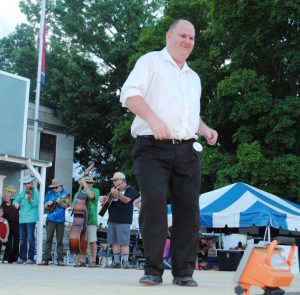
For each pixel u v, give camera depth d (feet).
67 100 91.81
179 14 76.38
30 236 32.40
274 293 6.70
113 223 29.94
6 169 49.03
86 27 100.73
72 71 93.20
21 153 55.21
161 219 10.82
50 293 7.77
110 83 97.76
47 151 89.92
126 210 29.76
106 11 98.37
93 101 95.30
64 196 31.53
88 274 16.66
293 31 62.90
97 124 95.25
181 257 11.13
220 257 39.50
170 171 11.21
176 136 11.05
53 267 25.66
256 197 40.57
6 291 8.04
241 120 64.80
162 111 11.04
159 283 10.84
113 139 80.84
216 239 51.31
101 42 100.58
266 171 59.00
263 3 61.62
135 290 8.80
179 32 11.39
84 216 30.66
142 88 10.95
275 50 63.87
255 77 63.05
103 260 44.80
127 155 79.92
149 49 78.02
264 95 62.44
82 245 30.35
